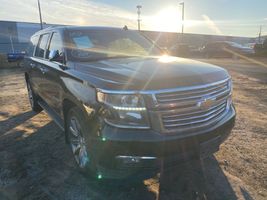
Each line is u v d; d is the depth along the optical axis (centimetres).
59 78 381
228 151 405
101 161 276
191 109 273
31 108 682
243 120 549
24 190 320
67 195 307
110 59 387
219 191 307
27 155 409
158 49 488
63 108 373
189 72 291
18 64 1944
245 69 1527
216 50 2495
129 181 327
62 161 386
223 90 318
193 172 347
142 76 275
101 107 269
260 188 313
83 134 305
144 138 257
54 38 459
